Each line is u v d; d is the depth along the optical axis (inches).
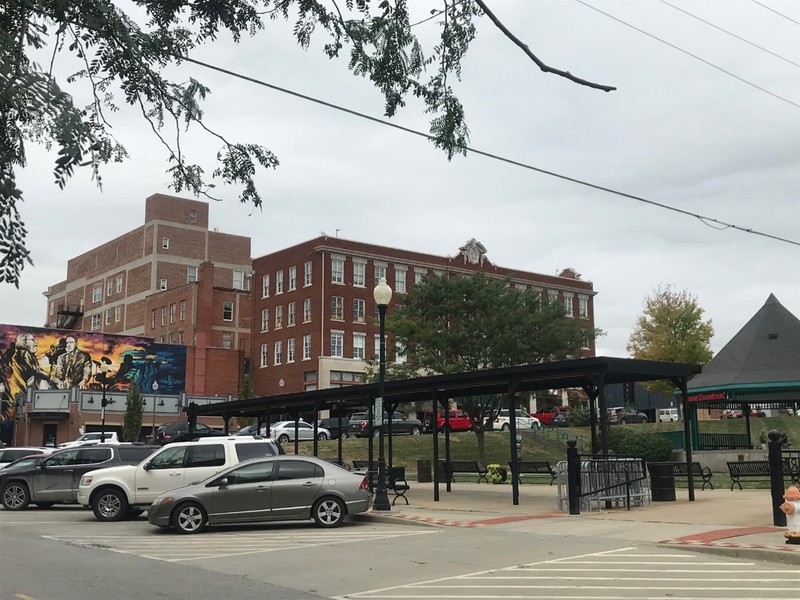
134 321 3629.4
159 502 660.7
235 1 307.4
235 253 3809.1
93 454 917.8
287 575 452.4
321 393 1075.9
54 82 178.1
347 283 2780.5
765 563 466.9
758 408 2082.9
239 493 668.1
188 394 2864.2
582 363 773.3
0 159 183.2
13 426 2637.8
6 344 2704.2
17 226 178.4
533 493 1023.0
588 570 450.6
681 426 1716.3
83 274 4116.6
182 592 394.9
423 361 1686.8
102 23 235.5
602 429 773.3
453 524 684.7
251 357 3043.8
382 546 567.2
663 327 2266.2
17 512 878.4
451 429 2186.3
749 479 1143.6
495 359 1665.8
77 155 175.3
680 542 530.0
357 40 315.3
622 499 787.4
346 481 697.0
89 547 576.4
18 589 398.0
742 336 1425.9
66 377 2778.1
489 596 381.4
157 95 291.3
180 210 3671.3
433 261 2945.4
